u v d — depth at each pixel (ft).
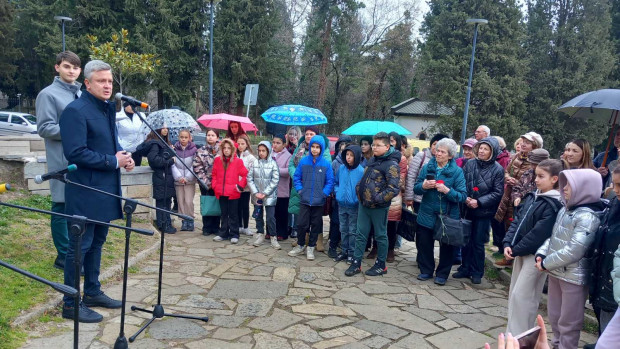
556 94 86.38
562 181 10.56
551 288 11.00
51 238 16.46
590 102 15.84
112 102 12.03
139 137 22.49
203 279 15.70
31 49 97.35
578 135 85.35
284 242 21.56
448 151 16.21
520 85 82.48
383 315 13.47
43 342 10.35
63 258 14.20
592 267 10.11
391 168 16.25
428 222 16.70
